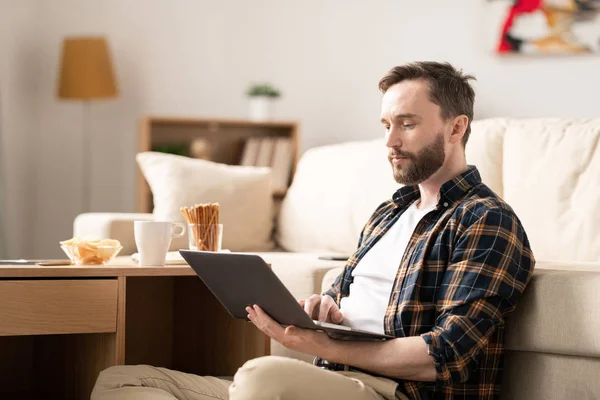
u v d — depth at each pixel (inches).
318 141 199.2
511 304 70.1
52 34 193.0
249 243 155.3
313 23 198.7
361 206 144.5
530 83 189.3
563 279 70.4
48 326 80.0
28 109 190.5
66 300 80.7
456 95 76.1
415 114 74.7
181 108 197.6
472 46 191.6
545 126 116.9
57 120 193.5
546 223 108.9
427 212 75.4
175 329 115.3
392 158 76.2
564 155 110.7
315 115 199.3
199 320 110.3
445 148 75.7
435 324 69.8
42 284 79.8
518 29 188.4
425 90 75.0
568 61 187.8
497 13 189.5
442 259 71.1
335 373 67.3
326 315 77.7
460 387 70.9
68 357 96.4
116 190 196.4
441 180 76.7
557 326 70.1
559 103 188.4
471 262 68.6
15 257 186.9
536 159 114.0
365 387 67.6
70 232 194.1
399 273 73.2
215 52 198.1
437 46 193.3
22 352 108.7
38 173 192.4
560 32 187.0
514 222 70.9
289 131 197.8
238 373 65.5
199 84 197.9
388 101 76.3
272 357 66.5
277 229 165.3
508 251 69.1
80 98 182.7
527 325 72.2
